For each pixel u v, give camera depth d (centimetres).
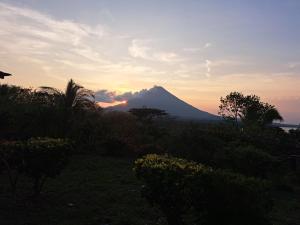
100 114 2247
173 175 645
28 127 1838
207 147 1712
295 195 1438
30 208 907
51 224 804
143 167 707
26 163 930
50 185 1165
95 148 1989
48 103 2000
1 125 1767
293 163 1948
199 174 620
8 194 1023
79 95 2131
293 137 2744
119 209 942
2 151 952
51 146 933
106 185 1220
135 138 2116
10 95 2025
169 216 663
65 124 1927
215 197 596
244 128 2389
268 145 2131
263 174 1548
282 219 1002
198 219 626
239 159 1534
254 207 586
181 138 1795
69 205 954
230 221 595
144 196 698
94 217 865
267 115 2995
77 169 1491
